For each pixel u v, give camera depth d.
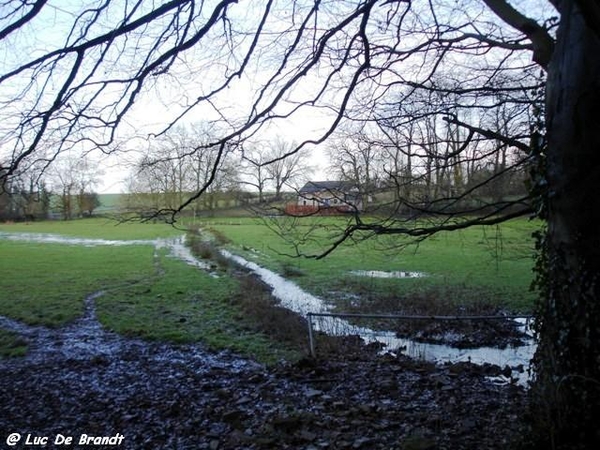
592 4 3.24
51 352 11.70
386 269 24.81
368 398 7.54
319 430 6.14
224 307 16.62
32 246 39.91
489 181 6.10
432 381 8.41
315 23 4.79
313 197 6.79
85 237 49.81
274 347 11.69
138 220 5.90
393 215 6.61
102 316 15.40
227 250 34.38
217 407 7.40
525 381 8.66
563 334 4.46
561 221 4.50
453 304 16.12
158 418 7.06
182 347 11.98
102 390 8.66
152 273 25.14
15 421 7.15
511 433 5.40
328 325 13.98
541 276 4.84
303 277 23.11
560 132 4.46
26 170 4.53
